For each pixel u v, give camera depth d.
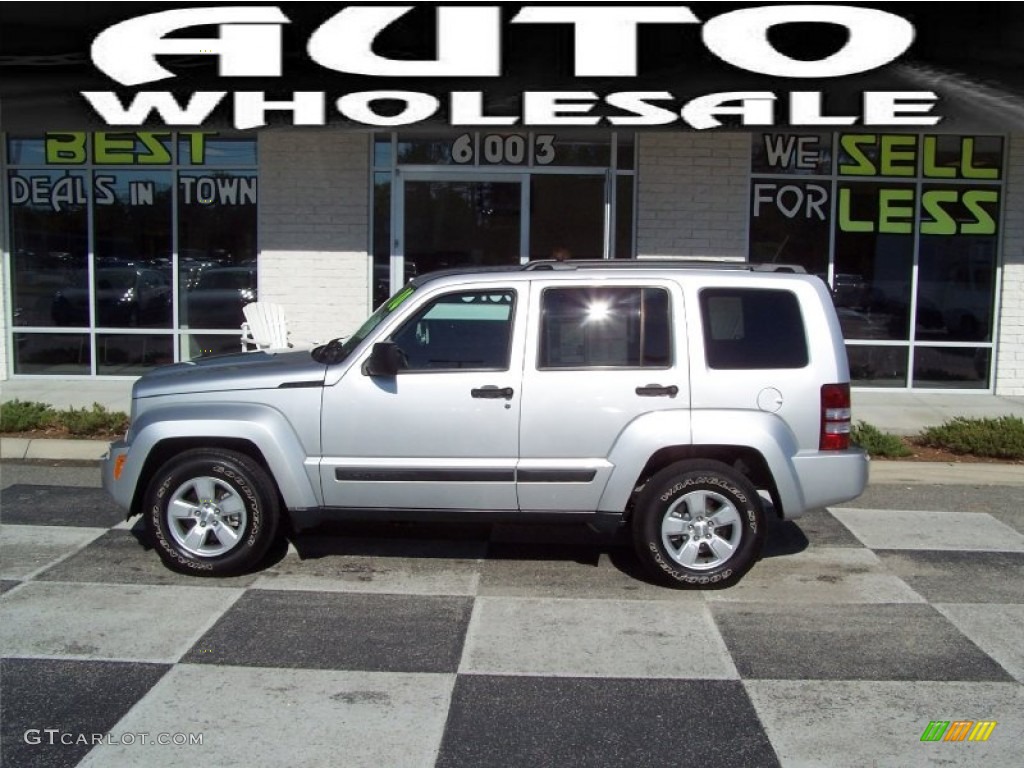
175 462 6.44
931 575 6.80
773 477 6.22
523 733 4.54
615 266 6.62
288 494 6.36
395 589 6.40
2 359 13.46
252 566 6.57
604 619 5.93
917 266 13.23
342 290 13.12
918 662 5.37
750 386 6.24
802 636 5.71
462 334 6.37
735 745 4.46
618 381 6.23
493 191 13.03
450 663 5.29
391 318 6.38
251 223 13.27
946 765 4.31
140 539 7.38
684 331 6.29
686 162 12.91
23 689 4.93
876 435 9.96
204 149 13.20
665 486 6.29
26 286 13.49
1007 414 11.93
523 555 7.13
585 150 12.95
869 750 4.43
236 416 6.35
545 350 6.32
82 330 13.48
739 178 12.92
